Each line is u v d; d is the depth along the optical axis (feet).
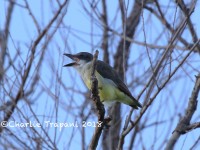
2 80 33.71
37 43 37.01
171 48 34.42
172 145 33.88
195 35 39.96
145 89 35.42
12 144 30.22
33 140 30.37
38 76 35.50
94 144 32.27
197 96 35.68
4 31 39.42
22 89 33.01
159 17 44.98
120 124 45.16
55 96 32.55
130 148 37.93
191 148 32.32
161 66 38.47
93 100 32.63
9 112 32.50
